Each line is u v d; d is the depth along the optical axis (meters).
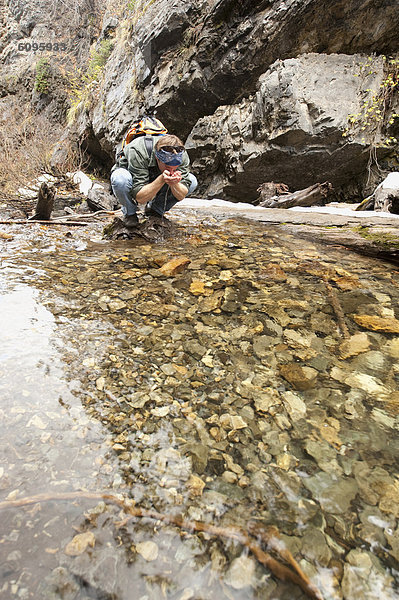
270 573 0.70
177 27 6.95
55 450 0.97
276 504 0.84
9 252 2.77
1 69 14.20
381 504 0.84
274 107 5.94
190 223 3.93
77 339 1.54
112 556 0.72
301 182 6.61
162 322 1.73
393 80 5.92
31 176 8.13
